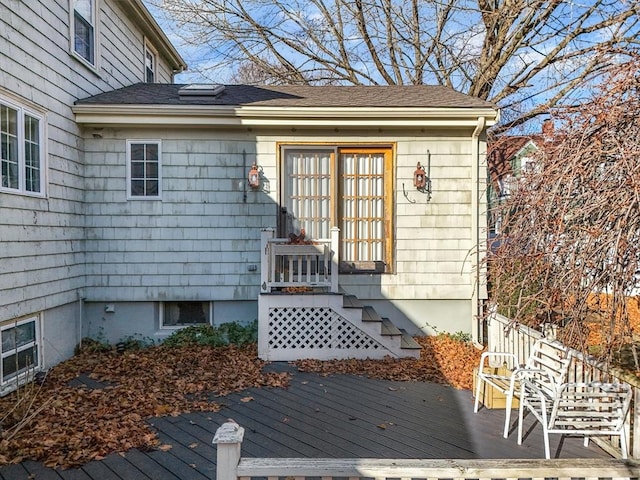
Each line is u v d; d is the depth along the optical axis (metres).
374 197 7.06
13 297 4.81
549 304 2.95
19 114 4.93
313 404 4.46
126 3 7.96
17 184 4.91
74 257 6.29
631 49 2.98
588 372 3.69
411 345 6.08
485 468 1.96
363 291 6.98
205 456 3.35
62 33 5.93
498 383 4.10
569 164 2.81
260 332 5.93
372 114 6.57
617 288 2.51
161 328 6.98
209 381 5.09
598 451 3.50
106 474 3.09
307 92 8.14
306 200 6.98
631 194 2.43
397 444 3.59
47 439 3.55
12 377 4.87
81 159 6.51
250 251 6.86
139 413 4.14
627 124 2.72
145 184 6.75
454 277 6.99
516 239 3.40
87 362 5.83
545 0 9.64
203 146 6.78
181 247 6.79
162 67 10.89
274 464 1.93
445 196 6.98
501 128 7.64
